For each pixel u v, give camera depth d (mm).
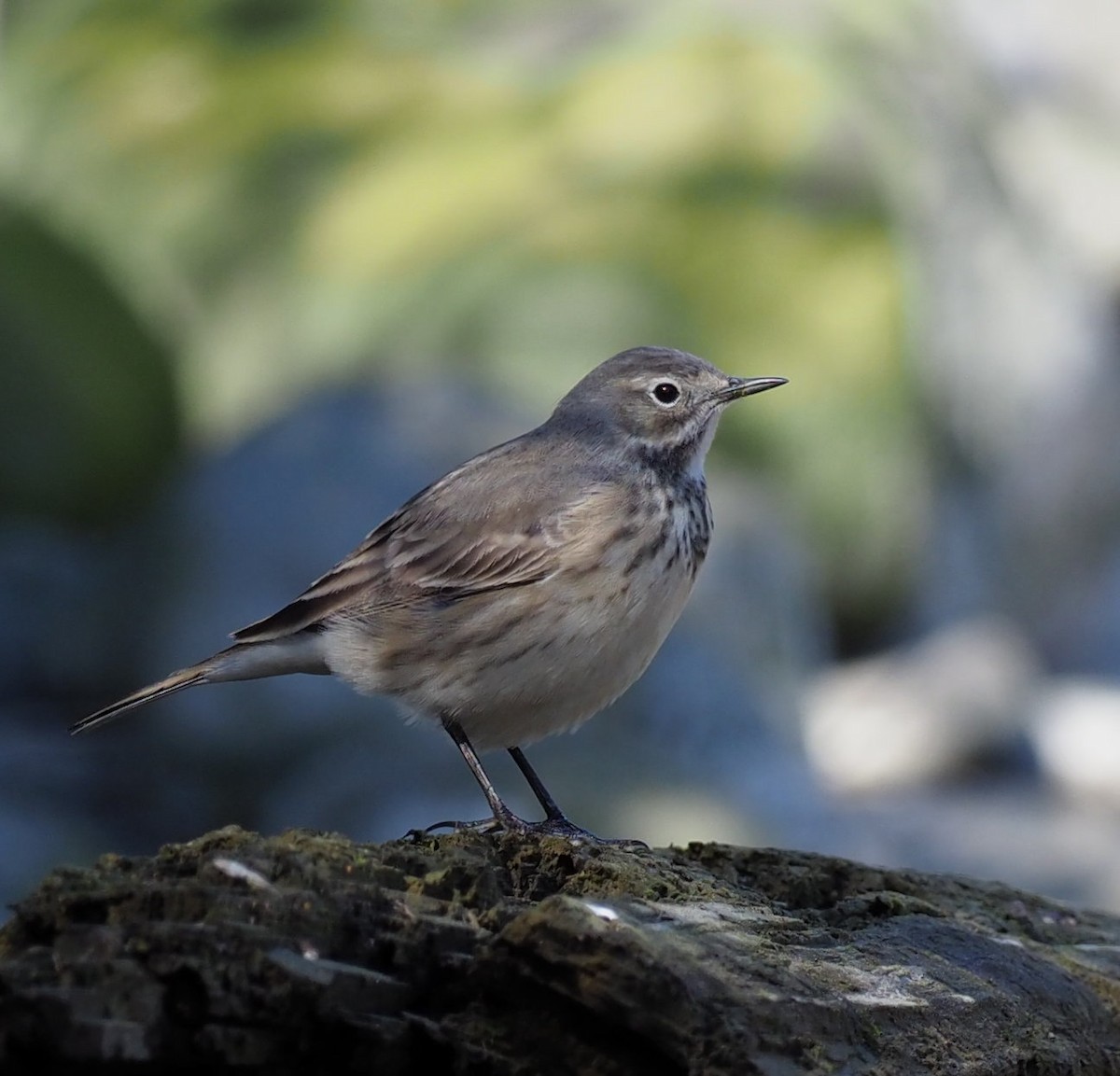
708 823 13664
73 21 22922
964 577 20922
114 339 19078
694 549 8203
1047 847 16859
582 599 7824
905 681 19516
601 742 13883
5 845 13789
